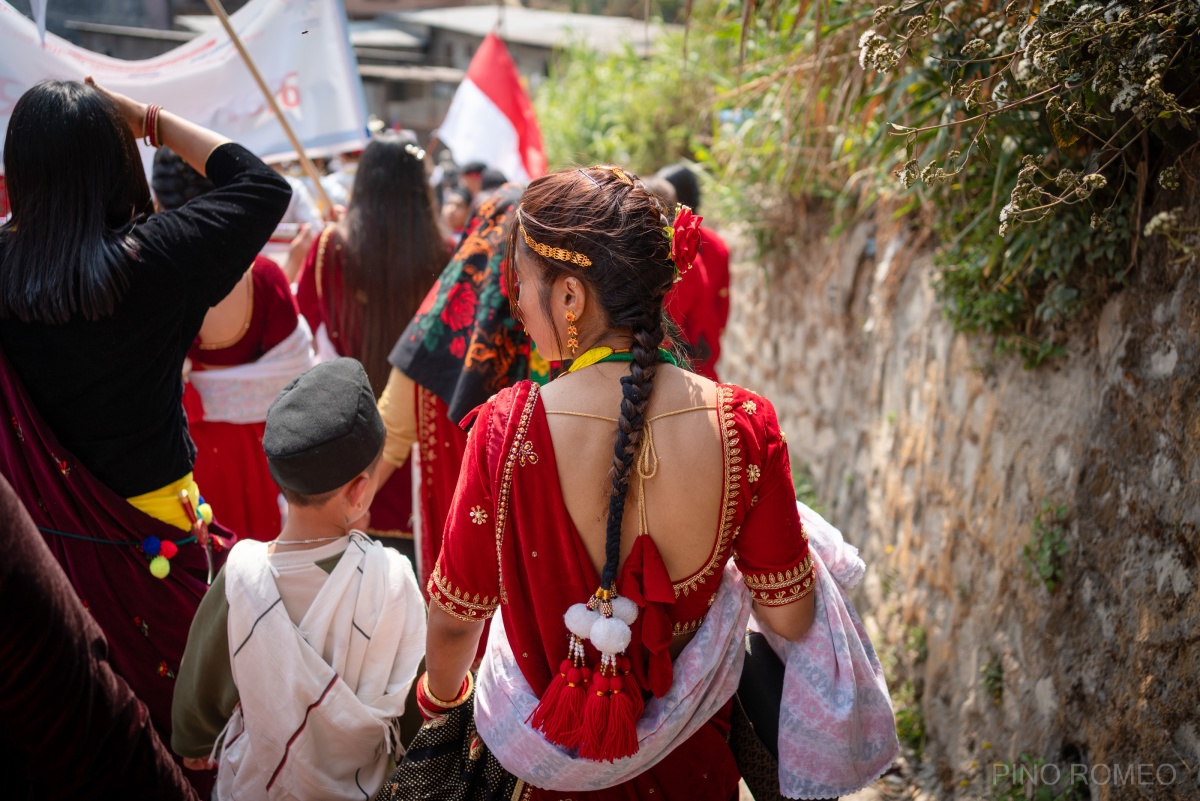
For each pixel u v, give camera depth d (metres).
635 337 1.34
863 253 4.11
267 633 1.58
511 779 1.50
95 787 1.25
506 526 1.35
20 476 1.76
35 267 1.64
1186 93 1.87
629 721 1.35
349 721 1.62
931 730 2.89
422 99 11.61
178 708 1.70
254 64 2.81
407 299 2.77
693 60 7.36
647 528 1.34
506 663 1.47
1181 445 1.92
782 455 1.39
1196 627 1.81
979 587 2.71
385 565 1.69
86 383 1.72
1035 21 1.85
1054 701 2.25
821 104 3.51
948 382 3.07
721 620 1.45
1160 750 1.86
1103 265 2.27
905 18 2.37
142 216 1.79
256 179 1.86
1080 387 2.35
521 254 1.39
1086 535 2.22
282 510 2.66
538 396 1.36
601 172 1.39
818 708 1.48
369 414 1.68
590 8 13.87
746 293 5.85
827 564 1.61
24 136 1.64
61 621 1.16
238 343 2.45
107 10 3.03
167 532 1.87
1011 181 2.29
